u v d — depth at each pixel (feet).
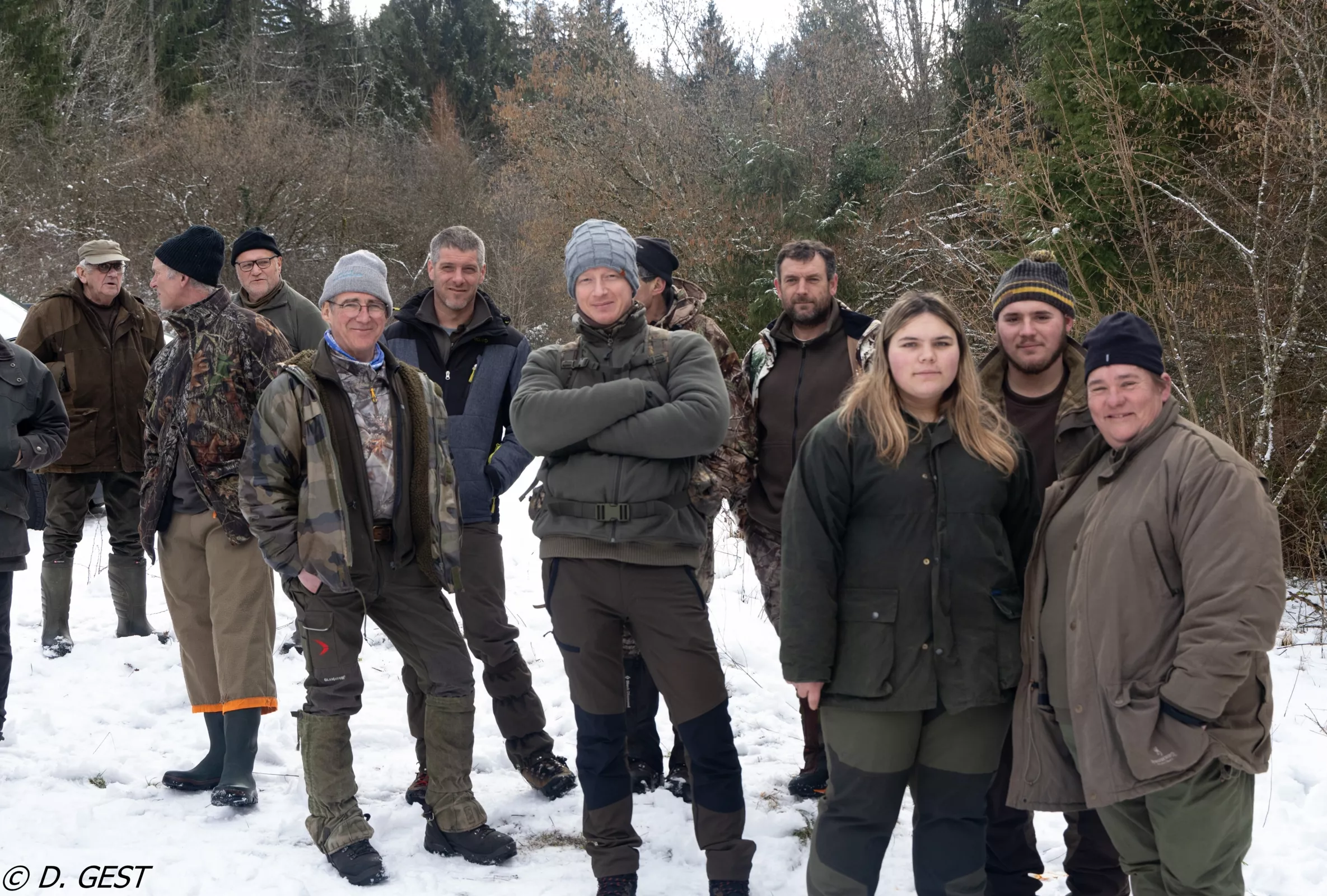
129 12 110.01
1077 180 27.91
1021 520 9.22
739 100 66.33
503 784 13.43
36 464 14.03
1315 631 19.13
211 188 75.87
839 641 8.84
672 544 10.16
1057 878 10.71
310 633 11.07
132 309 18.42
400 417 11.38
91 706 15.57
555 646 18.47
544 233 64.64
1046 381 10.61
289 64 121.80
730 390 12.82
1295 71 24.59
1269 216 23.17
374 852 10.86
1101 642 8.05
